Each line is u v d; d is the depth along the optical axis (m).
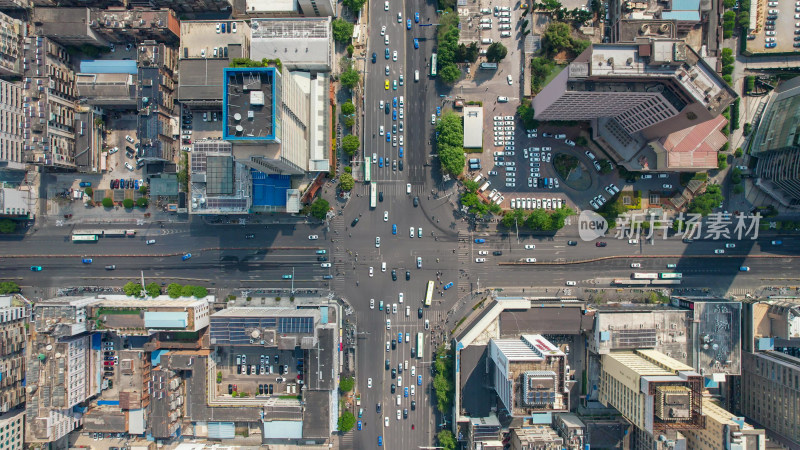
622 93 106.81
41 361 122.94
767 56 135.00
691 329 126.12
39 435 121.44
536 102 130.62
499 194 136.38
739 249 136.38
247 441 134.38
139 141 127.12
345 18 136.62
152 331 124.88
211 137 134.62
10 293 133.75
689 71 101.75
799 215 135.88
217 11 135.75
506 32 136.50
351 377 134.62
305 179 133.12
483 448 123.06
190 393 133.00
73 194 135.62
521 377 109.88
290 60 126.62
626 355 127.12
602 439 130.12
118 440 133.12
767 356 123.75
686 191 135.88
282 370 135.50
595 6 133.88
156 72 126.50
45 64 124.88
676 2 128.50
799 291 135.38
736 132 136.12
